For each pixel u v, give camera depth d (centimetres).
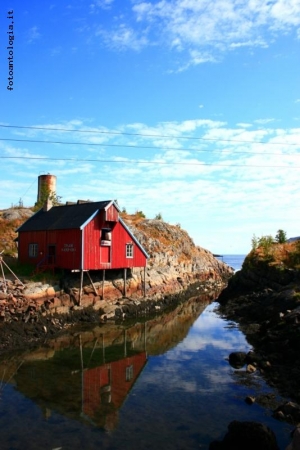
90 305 3145
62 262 3225
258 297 3425
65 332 2647
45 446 1103
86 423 1254
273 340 2069
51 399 1458
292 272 3456
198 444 1121
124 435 1173
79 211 3428
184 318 3306
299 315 2159
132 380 1681
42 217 3734
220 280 6581
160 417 1301
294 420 1251
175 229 6328
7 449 1084
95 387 1591
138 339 2502
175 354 2116
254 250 4588
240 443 1055
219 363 1923
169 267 4953
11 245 4278
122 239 3497
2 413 1329
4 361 1953
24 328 2359
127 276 3759
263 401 1415
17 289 2642
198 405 1397
